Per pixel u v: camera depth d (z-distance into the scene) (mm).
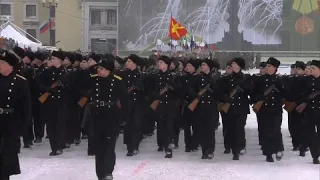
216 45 52875
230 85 9359
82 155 9648
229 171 8375
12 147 6188
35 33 59375
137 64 9867
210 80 9328
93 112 7062
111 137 6988
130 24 53531
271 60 9016
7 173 6137
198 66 9469
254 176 8016
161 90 9500
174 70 10711
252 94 9336
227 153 10195
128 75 9711
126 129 9812
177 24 22469
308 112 8906
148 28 53344
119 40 53562
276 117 9062
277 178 7887
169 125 9547
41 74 9508
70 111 10219
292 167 8773
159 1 53312
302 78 9703
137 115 9719
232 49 52562
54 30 58438
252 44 52625
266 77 9102
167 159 9430
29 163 8828
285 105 9945
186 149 10305
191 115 10039
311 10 44562
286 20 52312
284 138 12391
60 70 9469
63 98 9492
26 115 6371
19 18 59469
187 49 34125
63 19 57594
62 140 9672
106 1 57906
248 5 52750
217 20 52875
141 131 10109
